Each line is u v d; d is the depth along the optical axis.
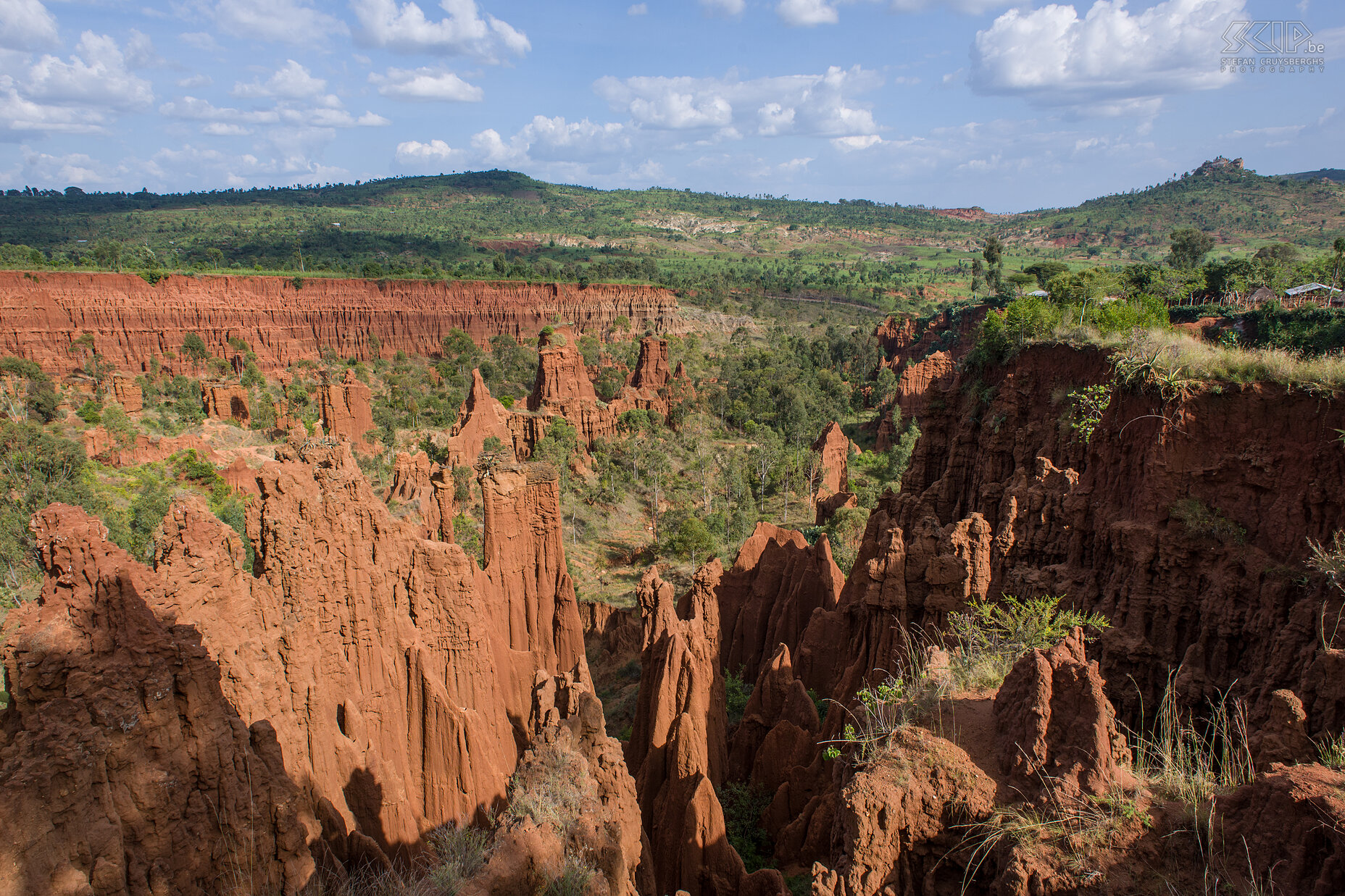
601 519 90.19
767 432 119.38
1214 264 122.94
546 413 103.75
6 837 12.45
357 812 23.14
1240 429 21.41
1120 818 11.20
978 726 14.34
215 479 81.69
